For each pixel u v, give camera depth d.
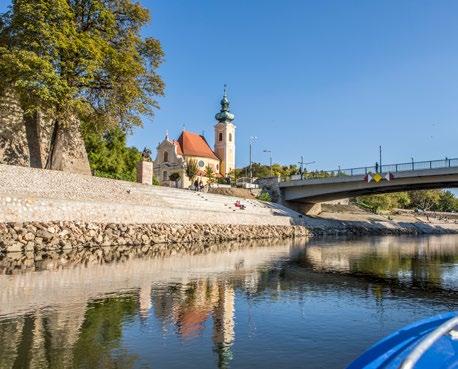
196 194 53.81
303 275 18.59
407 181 55.41
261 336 9.37
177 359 7.84
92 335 9.13
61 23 34.47
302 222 62.12
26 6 32.78
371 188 62.12
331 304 12.73
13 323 9.88
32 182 33.06
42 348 8.25
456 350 4.37
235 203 55.84
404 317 11.27
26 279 15.48
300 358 8.02
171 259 23.42
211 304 12.36
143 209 35.47
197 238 38.84
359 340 9.21
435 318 5.53
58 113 35.50
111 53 37.19
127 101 38.91
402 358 4.20
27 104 34.94
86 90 39.41
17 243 24.11
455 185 57.09
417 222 96.69
